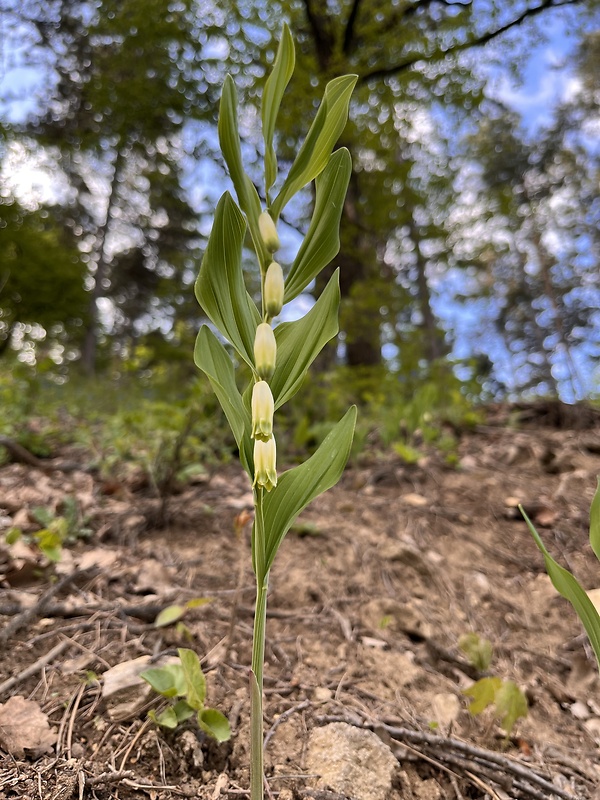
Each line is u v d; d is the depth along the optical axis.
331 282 0.95
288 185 0.88
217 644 1.67
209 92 9.40
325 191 0.95
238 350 0.88
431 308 14.90
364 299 7.37
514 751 1.39
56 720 1.27
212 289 0.89
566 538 2.77
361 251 8.20
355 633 1.87
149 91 9.21
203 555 2.39
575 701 1.64
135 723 1.28
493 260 20.59
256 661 0.92
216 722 1.22
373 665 1.68
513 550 2.69
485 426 5.43
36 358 4.94
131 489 3.21
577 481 3.47
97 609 1.80
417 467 3.94
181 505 2.90
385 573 2.37
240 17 8.10
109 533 2.51
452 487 3.54
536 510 3.08
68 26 9.84
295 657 1.69
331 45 8.47
